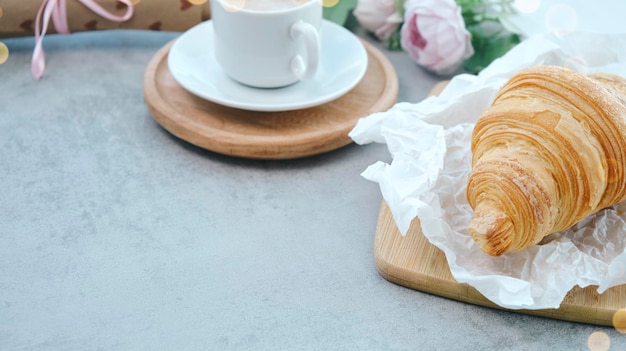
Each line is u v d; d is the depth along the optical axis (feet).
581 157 1.92
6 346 1.88
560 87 1.96
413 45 2.63
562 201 1.95
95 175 2.29
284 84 2.48
